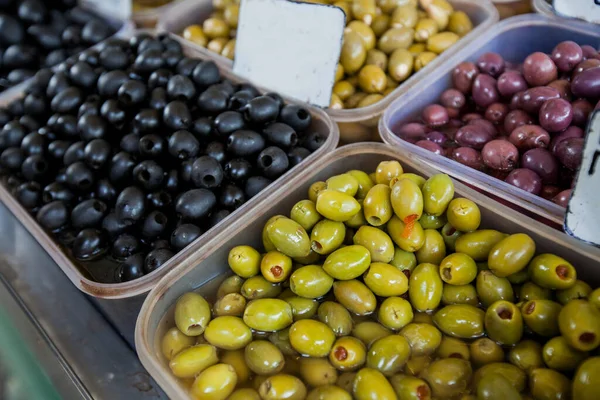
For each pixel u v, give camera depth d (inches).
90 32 25.3
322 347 15.2
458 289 16.0
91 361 16.7
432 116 21.0
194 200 18.2
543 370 14.3
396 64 22.9
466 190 17.5
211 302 17.1
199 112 20.7
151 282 17.1
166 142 19.8
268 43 21.7
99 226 19.3
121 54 22.5
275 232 16.4
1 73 25.5
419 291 15.9
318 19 20.5
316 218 17.2
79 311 17.8
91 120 20.4
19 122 21.9
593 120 14.7
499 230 17.1
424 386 14.4
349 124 21.2
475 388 14.4
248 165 19.3
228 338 15.5
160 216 18.9
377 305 16.2
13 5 26.2
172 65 22.2
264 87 22.1
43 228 19.5
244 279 16.9
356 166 19.4
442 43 23.1
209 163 18.7
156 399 16.0
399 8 23.8
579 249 15.9
